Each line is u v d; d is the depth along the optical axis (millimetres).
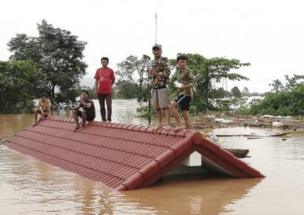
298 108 32625
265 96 35188
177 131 10359
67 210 7934
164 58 12195
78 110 14812
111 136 12648
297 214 7555
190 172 10992
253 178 10516
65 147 14008
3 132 23203
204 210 7859
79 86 55375
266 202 8344
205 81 37406
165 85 12141
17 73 46719
